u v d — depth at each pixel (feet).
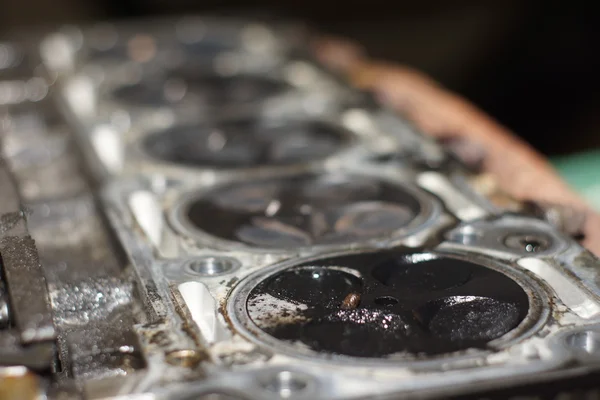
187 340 1.14
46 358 1.04
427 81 2.41
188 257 1.35
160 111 2.08
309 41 2.86
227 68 2.51
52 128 2.02
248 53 2.69
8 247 1.22
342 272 1.29
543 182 1.66
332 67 2.47
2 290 1.15
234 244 1.38
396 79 2.32
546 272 1.26
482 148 1.76
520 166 1.73
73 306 1.31
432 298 1.23
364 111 2.00
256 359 1.10
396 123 1.90
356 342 1.14
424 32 4.03
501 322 1.17
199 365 1.09
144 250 1.37
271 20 3.17
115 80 2.38
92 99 2.19
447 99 2.15
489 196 1.50
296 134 1.91
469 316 1.19
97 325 1.26
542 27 3.98
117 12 4.27
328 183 1.62
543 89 4.10
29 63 2.60
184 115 2.05
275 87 2.29
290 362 1.10
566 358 1.08
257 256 1.34
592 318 1.16
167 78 2.42
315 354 1.11
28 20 4.41
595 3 3.85
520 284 1.23
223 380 1.06
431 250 1.33
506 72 4.10
